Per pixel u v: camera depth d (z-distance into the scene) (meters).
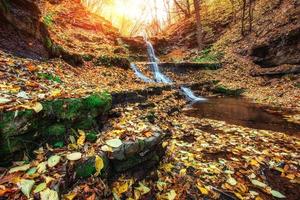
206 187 2.96
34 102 2.53
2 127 2.14
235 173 3.37
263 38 13.15
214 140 4.64
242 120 6.34
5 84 3.24
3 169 2.08
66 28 13.22
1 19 5.25
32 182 1.96
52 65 6.09
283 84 10.35
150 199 2.65
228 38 16.64
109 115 4.00
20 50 5.58
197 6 17.84
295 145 4.46
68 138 2.75
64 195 2.04
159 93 8.02
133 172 2.82
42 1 13.64
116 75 8.85
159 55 19.09
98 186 2.31
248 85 11.47
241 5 18.30
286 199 2.85
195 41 19.75
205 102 9.00
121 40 16.70
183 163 3.50
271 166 3.63
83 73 7.45
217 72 13.46
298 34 10.95
